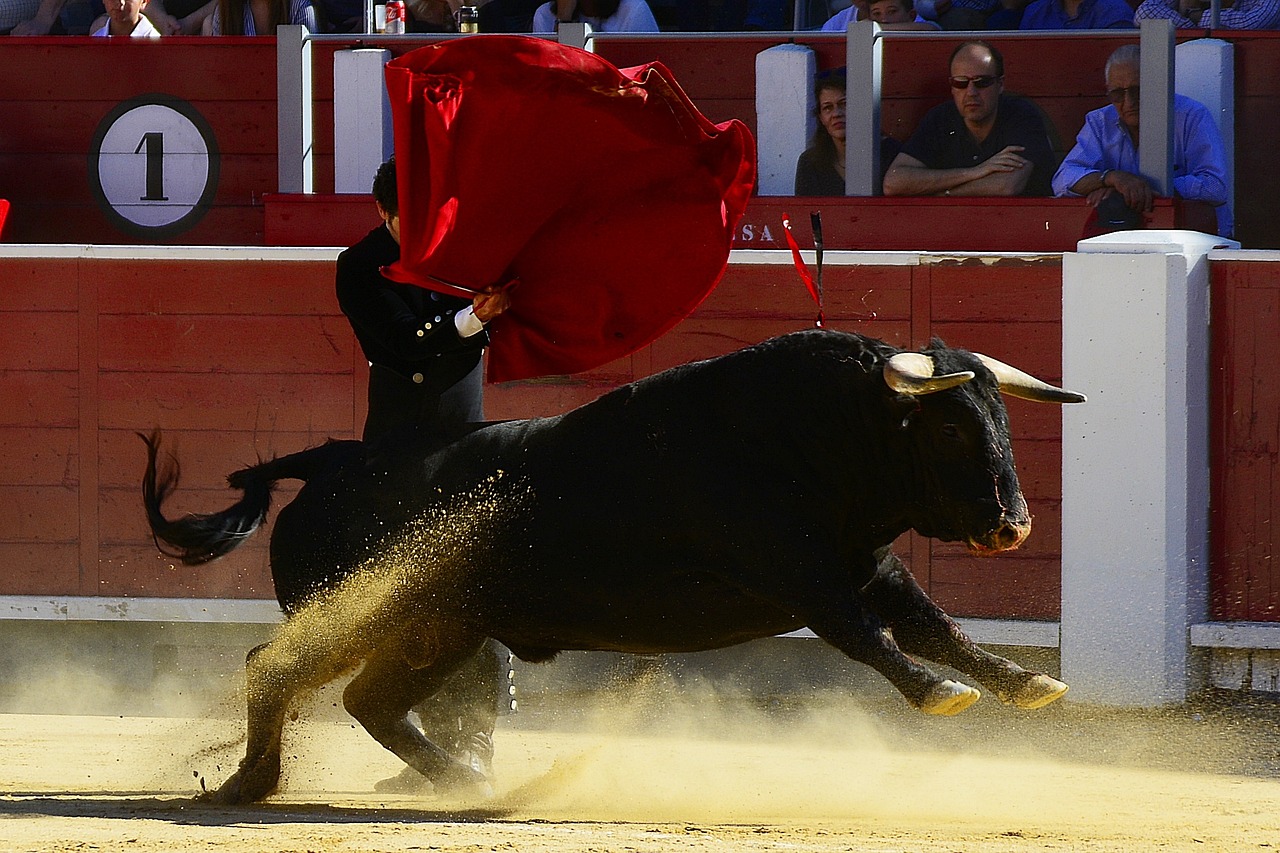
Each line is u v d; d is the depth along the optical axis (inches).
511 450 691.4
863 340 657.6
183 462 1171.3
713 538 655.1
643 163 710.5
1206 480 1058.7
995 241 1083.3
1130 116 1067.3
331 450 747.4
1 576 1190.3
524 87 681.0
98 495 1178.6
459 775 743.1
